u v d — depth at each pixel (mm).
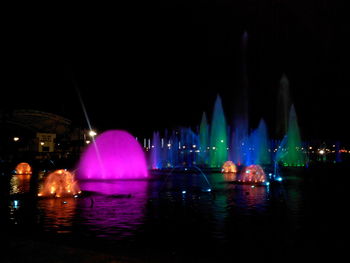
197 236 7195
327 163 53250
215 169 38250
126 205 11617
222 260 5633
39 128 54062
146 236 7195
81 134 54219
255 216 9547
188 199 13203
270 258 5766
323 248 6379
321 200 12914
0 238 6266
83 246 6359
